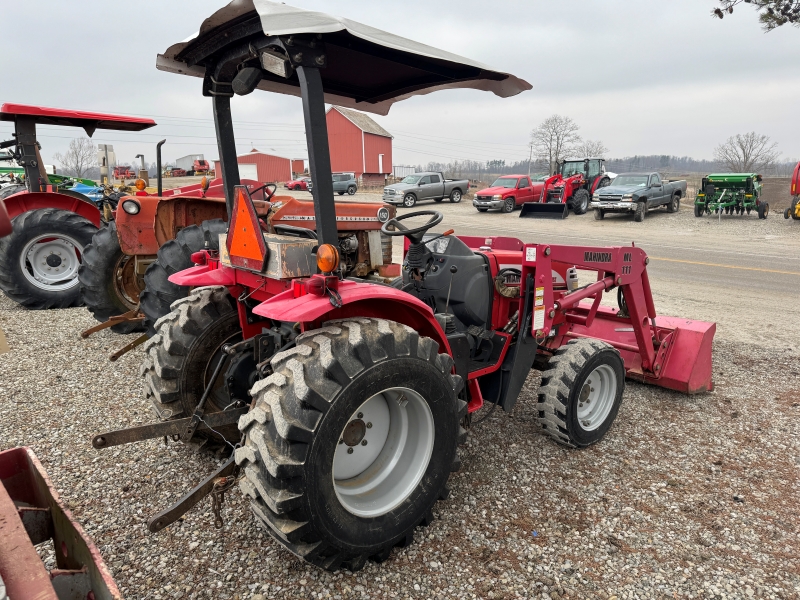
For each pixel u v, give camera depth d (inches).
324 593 90.3
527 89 129.3
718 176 756.0
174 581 92.4
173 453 134.3
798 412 164.1
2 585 48.3
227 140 114.3
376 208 206.4
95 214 303.3
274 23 78.2
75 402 163.3
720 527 109.7
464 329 138.9
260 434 82.0
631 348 171.6
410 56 109.6
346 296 89.2
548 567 97.7
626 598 90.9
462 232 608.7
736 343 233.9
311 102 86.3
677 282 368.8
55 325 248.4
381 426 101.0
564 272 169.3
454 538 105.0
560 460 135.6
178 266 173.2
